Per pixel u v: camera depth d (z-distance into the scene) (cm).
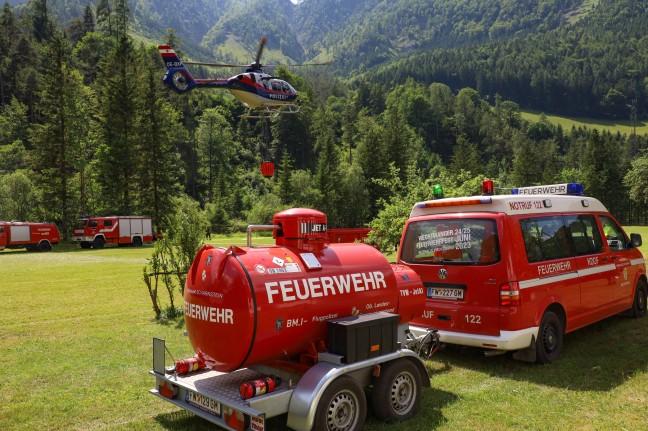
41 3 14975
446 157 17125
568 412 495
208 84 2361
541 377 596
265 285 418
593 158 9869
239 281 414
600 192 9388
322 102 19550
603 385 563
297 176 7744
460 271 637
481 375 614
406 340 557
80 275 1861
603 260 765
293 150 12450
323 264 466
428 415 490
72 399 554
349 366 423
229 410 406
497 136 17550
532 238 643
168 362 690
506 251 607
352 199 7644
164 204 5566
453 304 640
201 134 11650
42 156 5094
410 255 698
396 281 524
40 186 5103
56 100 5188
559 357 666
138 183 5541
